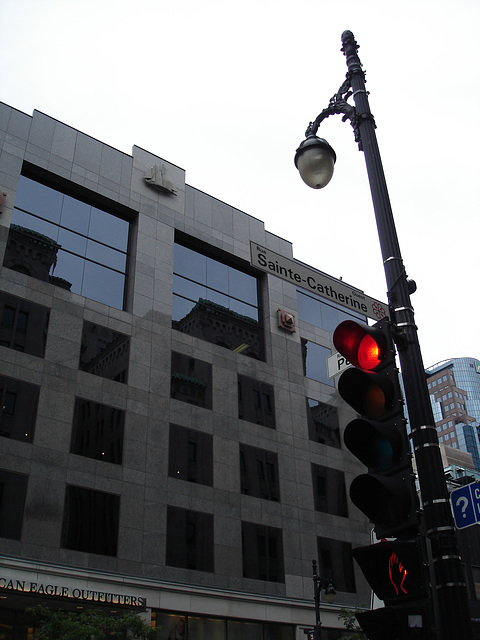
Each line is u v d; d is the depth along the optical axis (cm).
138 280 3103
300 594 2900
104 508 2519
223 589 2661
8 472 2361
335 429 3522
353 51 836
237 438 3080
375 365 559
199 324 3262
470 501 540
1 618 2164
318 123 852
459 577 479
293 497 3131
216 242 3528
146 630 1994
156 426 2825
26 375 2569
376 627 454
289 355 3553
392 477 499
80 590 2262
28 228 2878
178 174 3569
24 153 2997
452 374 19838
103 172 3244
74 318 2816
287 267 828
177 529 2670
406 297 636
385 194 714
